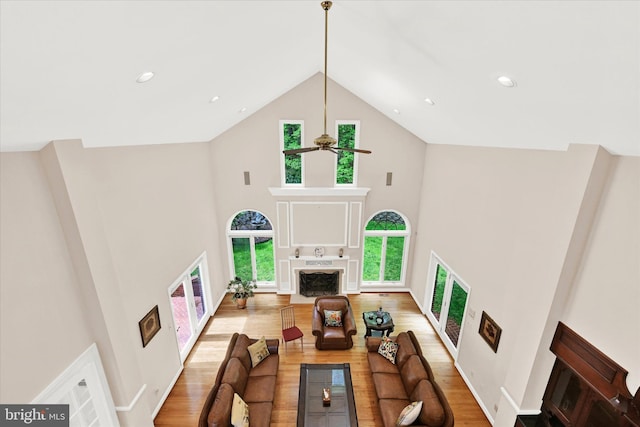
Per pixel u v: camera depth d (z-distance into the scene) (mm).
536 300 3432
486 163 4539
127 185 3875
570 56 1718
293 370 5309
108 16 1555
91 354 3203
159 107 3291
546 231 3311
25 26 1293
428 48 2553
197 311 6367
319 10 2984
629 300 2570
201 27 2244
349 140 6902
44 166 2736
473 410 4594
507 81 2383
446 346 5961
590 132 2529
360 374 5219
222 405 3693
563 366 3301
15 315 2473
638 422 2486
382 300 7590
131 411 3637
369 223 7602
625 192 2615
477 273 4781
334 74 5891
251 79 4211
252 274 7883
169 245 4949
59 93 1996
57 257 2852
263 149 6793
